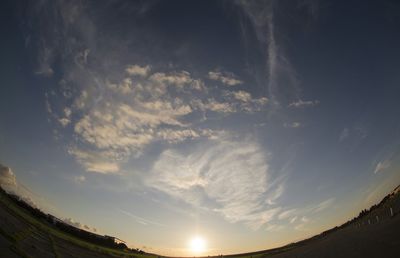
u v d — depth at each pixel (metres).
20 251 42.16
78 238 128.50
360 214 140.12
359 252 47.09
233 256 180.88
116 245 147.38
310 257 64.56
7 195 121.50
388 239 48.91
